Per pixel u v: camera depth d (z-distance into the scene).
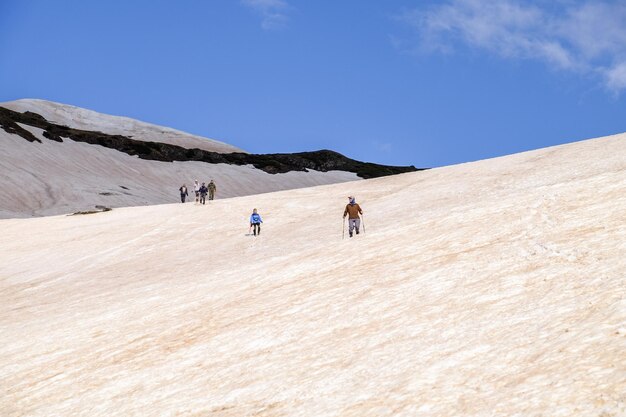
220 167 148.50
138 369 12.49
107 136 142.12
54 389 12.48
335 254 20.00
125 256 32.06
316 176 162.00
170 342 14.00
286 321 13.24
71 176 110.50
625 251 11.40
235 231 35.16
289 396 8.91
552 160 38.88
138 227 39.91
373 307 12.58
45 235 41.16
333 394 8.54
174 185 128.62
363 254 18.66
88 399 11.38
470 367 8.10
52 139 128.75
